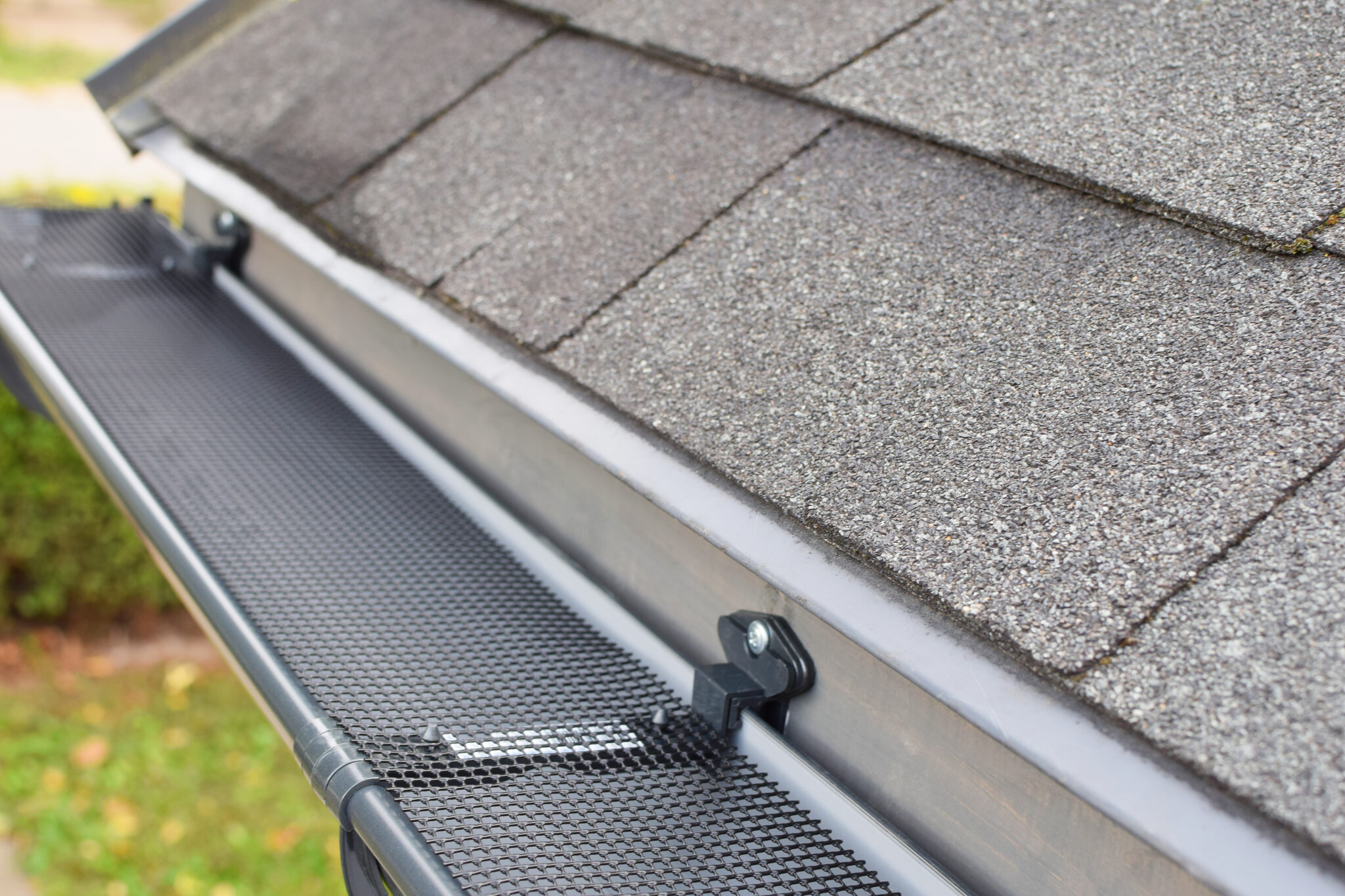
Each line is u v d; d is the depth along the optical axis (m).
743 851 1.13
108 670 5.78
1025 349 1.21
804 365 1.32
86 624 6.11
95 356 2.21
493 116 2.11
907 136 1.59
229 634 1.45
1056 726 0.91
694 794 1.21
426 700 1.33
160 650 6.03
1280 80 1.38
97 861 4.32
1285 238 1.17
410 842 1.07
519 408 1.49
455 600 1.56
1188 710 0.86
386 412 2.03
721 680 1.31
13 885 4.18
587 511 1.62
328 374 2.21
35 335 2.27
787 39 1.90
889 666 1.03
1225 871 0.79
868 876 1.12
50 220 2.88
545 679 1.40
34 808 4.57
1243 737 0.83
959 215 1.43
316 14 2.79
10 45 16.39
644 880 1.08
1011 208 1.40
